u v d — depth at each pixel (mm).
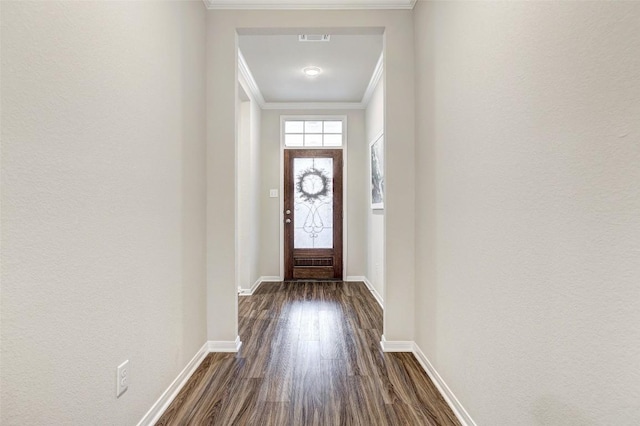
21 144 882
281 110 4832
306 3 2352
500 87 1252
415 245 2330
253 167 4312
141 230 1459
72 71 1053
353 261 4879
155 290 1589
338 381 1943
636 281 739
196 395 1797
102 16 1195
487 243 1349
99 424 1188
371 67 3609
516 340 1156
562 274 944
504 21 1223
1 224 832
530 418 1085
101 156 1189
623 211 764
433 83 1967
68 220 1040
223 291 2355
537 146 1045
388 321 2369
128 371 1362
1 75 830
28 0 900
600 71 817
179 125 1873
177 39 1848
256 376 2002
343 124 4855
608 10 795
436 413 1637
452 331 1687
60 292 1011
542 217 1024
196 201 2150
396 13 2375
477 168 1430
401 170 2361
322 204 4914
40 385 944
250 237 4172
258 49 3207
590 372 855
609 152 795
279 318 3141
